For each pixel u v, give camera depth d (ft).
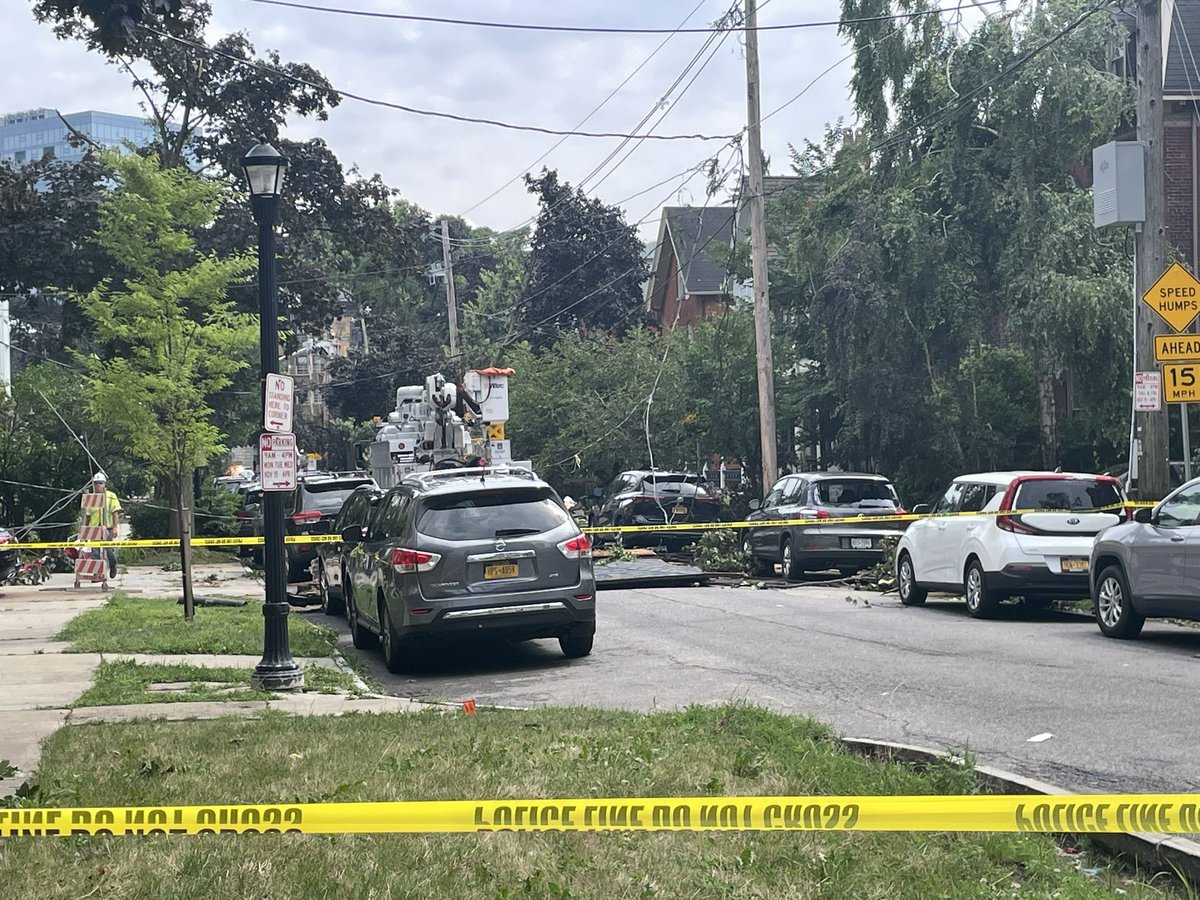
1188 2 112.78
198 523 135.13
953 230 95.30
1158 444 55.36
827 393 111.65
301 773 24.40
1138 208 55.83
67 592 80.33
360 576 50.85
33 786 22.50
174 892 16.80
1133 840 19.30
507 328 208.95
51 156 127.03
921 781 22.82
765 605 61.05
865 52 97.30
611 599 66.23
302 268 143.74
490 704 36.45
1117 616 45.47
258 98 137.90
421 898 16.65
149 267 60.13
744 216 137.39
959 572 55.88
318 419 280.51
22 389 118.83
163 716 33.01
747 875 17.60
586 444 126.62
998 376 103.50
